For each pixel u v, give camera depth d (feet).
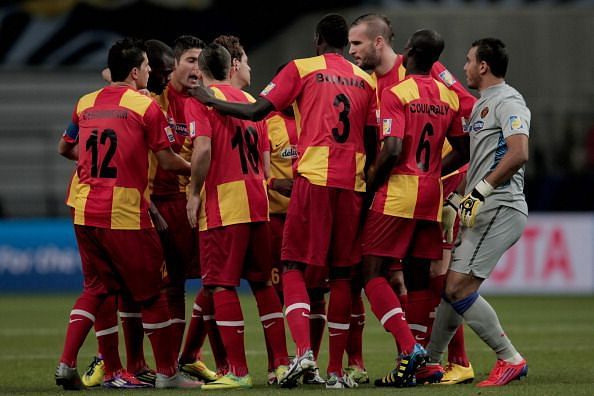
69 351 83.30
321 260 81.92
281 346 86.48
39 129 240.73
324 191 81.46
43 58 250.78
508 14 237.45
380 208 83.25
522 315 165.78
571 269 205.05
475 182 85.97
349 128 82.69
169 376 86.58
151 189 93.15
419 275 87.20
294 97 82.79
